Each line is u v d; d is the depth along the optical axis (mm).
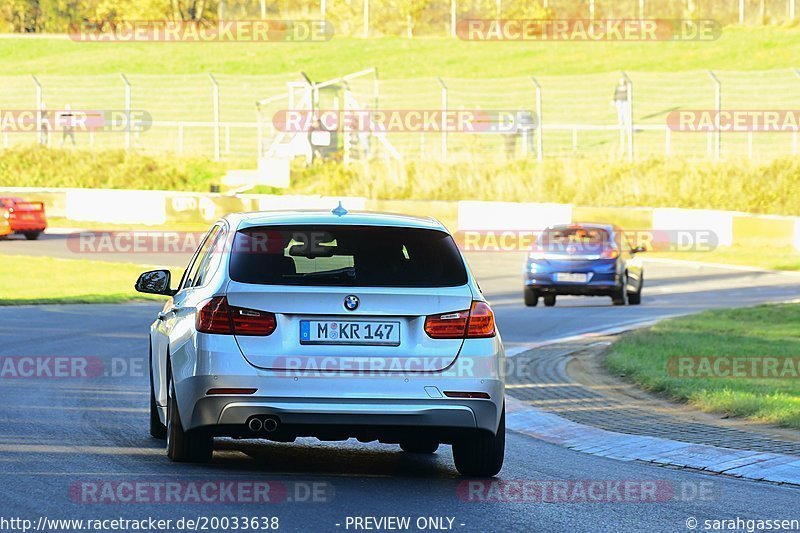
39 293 89250
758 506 28438
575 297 100500
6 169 174625
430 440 30016
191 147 191250
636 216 137875
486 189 156875
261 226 30250
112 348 60469
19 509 25500
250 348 28406
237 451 34500
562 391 49188
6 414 40031
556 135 191750
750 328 69062
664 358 56344
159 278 36406
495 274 111875
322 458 34000
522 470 32938
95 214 156500
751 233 135375
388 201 149125
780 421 40531
